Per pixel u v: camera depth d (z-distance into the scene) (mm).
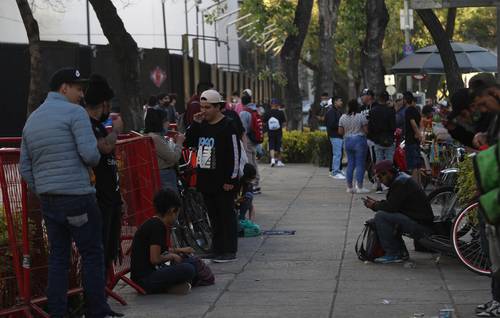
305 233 13641
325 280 10055
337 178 22672
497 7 14234
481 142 7574
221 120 11414
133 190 10000
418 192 10695
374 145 19406
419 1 15227
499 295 8203
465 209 9984
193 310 8781
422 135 18812
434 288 9461
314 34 46781
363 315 8383
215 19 37250
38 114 7754
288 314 8523
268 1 29578
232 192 11359
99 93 8422
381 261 10859
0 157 7906
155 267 9594
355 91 49688
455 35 58938
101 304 8047
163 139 11828
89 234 7852
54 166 7652
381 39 24672
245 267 10992
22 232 8055
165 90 31562
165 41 37438
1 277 8141
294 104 30000
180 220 12016
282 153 28281
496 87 7324
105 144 8227
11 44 26938
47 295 7953
